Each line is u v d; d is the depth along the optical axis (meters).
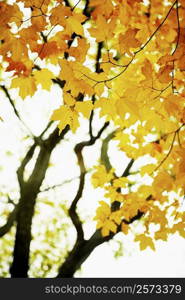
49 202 9.98
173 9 1.86
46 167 6.95
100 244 6.63
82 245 6.62
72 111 2.01
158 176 2.38
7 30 1.83
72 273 6.46
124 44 1.83
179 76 2.10
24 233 6.43
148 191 2.94
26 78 1.98
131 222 6.22
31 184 6.74
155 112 2.17
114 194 3.21
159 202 2.95
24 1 1.82
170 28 1.99
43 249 10.13
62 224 10.28
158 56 2.22
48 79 2.02
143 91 1.96
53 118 2.02
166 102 1.95
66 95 1.94
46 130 7.46
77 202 6.95
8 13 1.80
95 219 3.24
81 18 1.83
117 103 1.84
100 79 1.89
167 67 1.88
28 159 7.23
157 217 2.92
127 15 1.97
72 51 1.90
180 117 2.21
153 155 2.80
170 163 2.70
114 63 1.89
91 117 6.90
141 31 2.09
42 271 9.84
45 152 6.95
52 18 1.83
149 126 2.29
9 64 1.92
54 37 1.92
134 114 1.85
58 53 1.94
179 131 2.36
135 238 3.00
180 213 2.75
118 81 2.01
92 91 1.92
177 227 2.80
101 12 1.82
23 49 1.88
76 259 6.50
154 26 2.07
